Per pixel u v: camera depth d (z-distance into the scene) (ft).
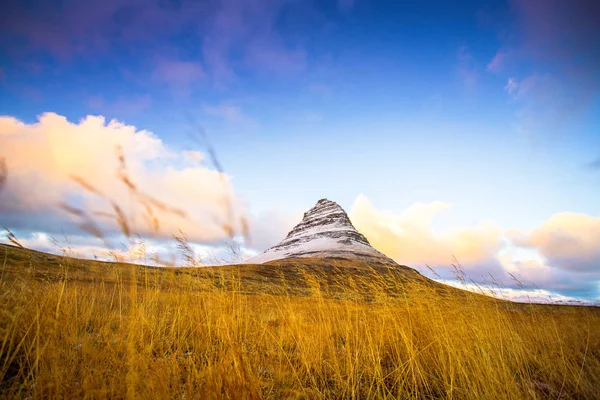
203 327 15.49
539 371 17.10
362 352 15.76
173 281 17.29
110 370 10.51
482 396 12.92
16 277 12.60
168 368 10.85
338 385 13.93
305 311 18.53
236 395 9.21
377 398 13.30
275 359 14.55
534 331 20.22
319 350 15.87
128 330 12.55
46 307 12.36
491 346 16.76
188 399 9.87
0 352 10.07
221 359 10.68
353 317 18.22
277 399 11.61
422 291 20.17
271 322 18.07
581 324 23.49
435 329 17.16
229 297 17.21
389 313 17.75
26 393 9.74
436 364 15.81
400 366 14.28
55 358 9.99
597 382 15.01
